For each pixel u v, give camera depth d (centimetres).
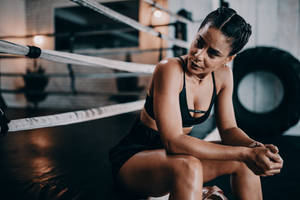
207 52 80
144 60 518
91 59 126
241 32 78
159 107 86
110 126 320
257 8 375
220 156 79
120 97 545
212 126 290
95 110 133
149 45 508
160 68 91
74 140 230
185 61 94
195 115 98
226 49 79
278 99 373
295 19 359
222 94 106
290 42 363
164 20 483
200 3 395
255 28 378
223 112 106
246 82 384
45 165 152
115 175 98
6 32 573
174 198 74
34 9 588
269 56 361
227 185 162
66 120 111
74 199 104
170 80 87
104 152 185
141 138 99
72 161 161
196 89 96
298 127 353
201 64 82
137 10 557
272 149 83
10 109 492
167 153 83
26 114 373
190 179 72
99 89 562
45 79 580
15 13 584
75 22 657
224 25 75
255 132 358
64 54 107
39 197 107
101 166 150
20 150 189
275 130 349
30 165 152
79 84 570
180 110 93
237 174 89
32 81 585
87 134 262
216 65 84
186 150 80
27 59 584
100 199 104
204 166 91
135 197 97
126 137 106
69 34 421
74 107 555
